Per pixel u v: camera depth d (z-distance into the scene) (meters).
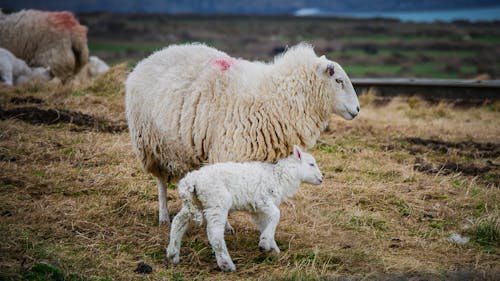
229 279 6.92
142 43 63.53
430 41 76.88
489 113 16.66
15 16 16.83
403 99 18.33
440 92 18.25
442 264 7.52
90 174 9.88
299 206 9.16
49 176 9.62
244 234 8.19
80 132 11.94
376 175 10.77
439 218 9.02
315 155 11.74
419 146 12.71
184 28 85.69
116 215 8.48
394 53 63.47
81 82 16.20
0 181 9.16
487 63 54.75
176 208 9.05
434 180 10.55
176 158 8.25
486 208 9.16
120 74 15.39
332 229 8.44
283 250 7.77
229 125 7.89
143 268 7.02
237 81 8.10
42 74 16.00
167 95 8.14
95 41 64.25
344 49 67.31
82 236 7.75
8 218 7.91
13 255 6.98
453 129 14.24
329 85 8.45
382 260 7.49
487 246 8.12
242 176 7.21
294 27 94.56
